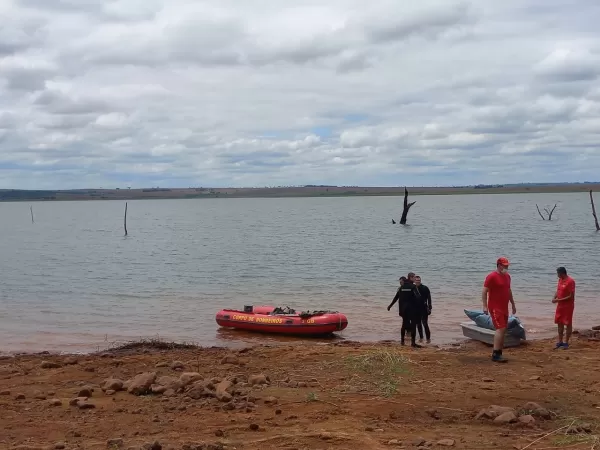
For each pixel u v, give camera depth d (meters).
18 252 47.56
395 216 105.56
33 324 18.67
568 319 13.09
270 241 56.00
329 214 121.00
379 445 6.69
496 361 11.46
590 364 11.20
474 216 98.06
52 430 7.34
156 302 23.08
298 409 8.16
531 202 168.50
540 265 33.34
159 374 10.67
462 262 35.84
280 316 17.22
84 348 15.14
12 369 11.27
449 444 6.67
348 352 12.53
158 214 139.38
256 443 6.76
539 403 8.45
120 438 6.90
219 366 11.28
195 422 7.59
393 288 26.12
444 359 11.70
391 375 10.11
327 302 22.61
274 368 10.97
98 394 9.13
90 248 51.22
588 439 6.86
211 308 21.67
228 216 121.25
